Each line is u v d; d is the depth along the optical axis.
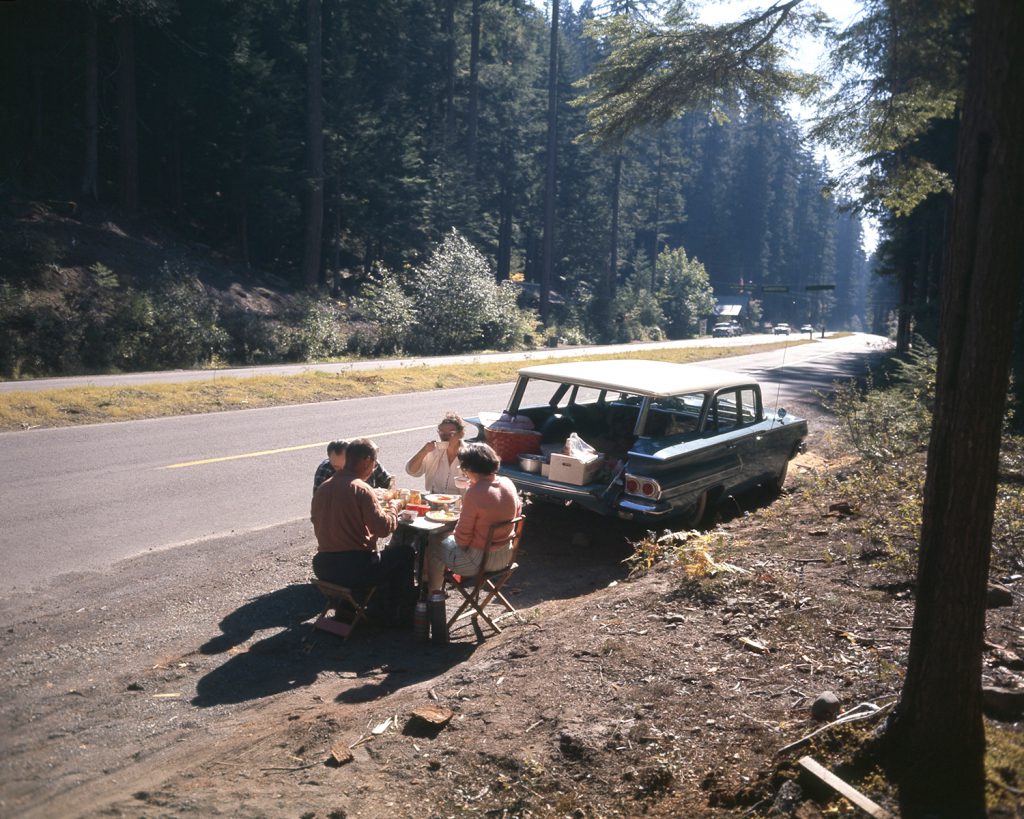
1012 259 2.78
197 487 9.29
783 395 22.33
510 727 3.82
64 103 38.00
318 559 5.45
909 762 3.05
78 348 25.41
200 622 5.52
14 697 4.28
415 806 3.26
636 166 80.31
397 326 39.09
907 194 8.10
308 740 3.84
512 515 5.48
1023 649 4.30
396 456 11.60
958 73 6.90
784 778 3.16
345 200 45.22
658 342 66.31
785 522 7.47
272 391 17.16
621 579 6.79
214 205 42.75
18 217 30.53
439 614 5.34
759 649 4.52
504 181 66.25
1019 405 11.80
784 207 123.94
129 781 3.50
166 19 33.94
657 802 3.20
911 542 6.31
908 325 36.66
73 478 9.34
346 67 45.41
